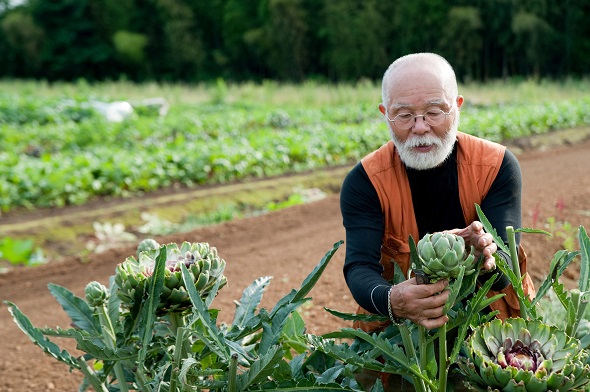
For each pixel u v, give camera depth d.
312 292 4.73
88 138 15.59
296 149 12.66
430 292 1.65
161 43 53.66
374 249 2.24
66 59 53.44
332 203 8.70
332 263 5.52
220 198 10.09
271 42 49.00
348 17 44.53
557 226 6.03
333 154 13.44
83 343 1.77
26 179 9.92
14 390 3.70
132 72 54.53
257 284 2.10
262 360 1.67
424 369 1.77
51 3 53.31
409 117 2.09
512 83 30.11
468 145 2.27
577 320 1.80
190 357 1.77
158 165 11.27
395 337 2.11
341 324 4.07
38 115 20.00
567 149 13.72
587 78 34.25
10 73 54.25
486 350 1.59
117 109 20.48
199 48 51.72
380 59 43.88
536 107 18.97
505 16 39.75
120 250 7.20
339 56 45.09
